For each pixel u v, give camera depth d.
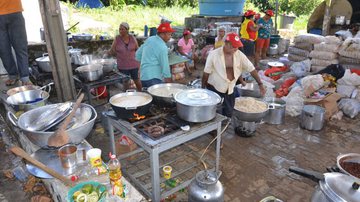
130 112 2.41
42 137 2.10
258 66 7.56
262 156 3.62
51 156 2.17
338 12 7.52
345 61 5.32
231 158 3.57
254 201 2.83
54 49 3.51
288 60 6.78
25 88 3.46
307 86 4.85
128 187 1.93
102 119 4.09
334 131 4.27
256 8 16.86
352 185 1.80
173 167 3.37
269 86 5.07
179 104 2.41
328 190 1.83
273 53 9.30
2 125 3.86
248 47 7.42
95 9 12.91
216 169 3.03
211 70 3.36
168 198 2.81
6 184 2.94
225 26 7.94
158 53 3.45
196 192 2.21
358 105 4.69
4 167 3.19
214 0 9.72
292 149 3.79
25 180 2.99
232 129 4.34
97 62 4.47
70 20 9.49
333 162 3.48
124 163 3.30
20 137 3.27
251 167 3.39
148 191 2.75
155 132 2.36
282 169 3.35
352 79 4.76
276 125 4.50
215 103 2.41
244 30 7.36
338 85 4.96
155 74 3.61
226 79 3.29
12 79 4.20
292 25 12.30
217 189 2.23
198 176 2.31
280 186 3.06
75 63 4.42
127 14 12.92
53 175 1.88
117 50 4.98
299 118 4.75
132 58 5.02
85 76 3.71
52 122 2.24
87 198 1.68
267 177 3.20
